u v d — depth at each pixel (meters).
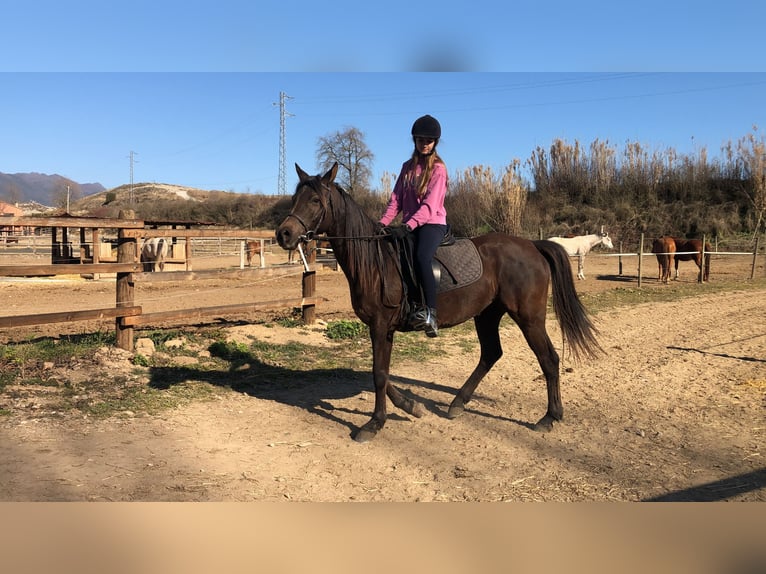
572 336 5.04
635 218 32.41
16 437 4.18
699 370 6.95
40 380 5.47
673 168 34.12
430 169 4.53
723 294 14.70
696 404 5.59
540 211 34.06
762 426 4.93
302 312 9.06
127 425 4.62
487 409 5.47
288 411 5.27
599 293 14.66
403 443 4.54
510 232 25.39
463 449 4.42
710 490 3.66
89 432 4.41
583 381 6.53
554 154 37.41
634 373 6.87
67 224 6.07
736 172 32.72
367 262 4.40
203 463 3.96
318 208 4.27
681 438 4.65
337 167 4.41
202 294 12.33
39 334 7.39
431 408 5.49
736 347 8.28
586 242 18.06
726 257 26.34
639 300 13.52
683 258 17.66
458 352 8.11
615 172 35.97
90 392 5.33
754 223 29.84
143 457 4.00
